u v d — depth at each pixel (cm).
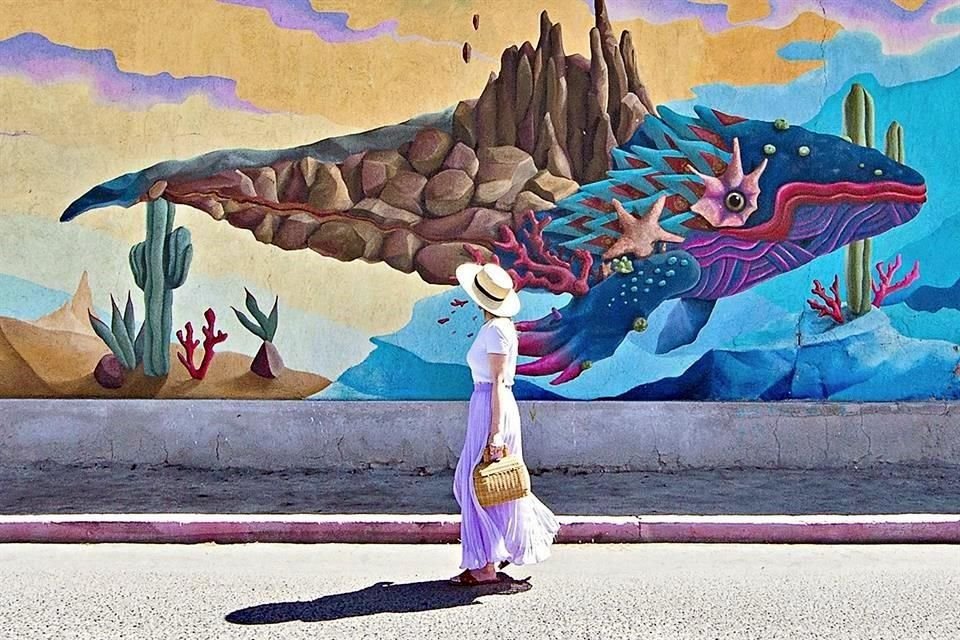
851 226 1005
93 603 609
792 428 994
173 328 994
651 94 1003
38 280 994
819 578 671
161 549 751
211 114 994
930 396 1002
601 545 766
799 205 1003
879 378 1008
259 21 995
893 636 551
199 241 995
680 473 982
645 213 1001
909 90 998
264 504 844
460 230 997
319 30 995
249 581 661
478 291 638
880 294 1002
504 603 611
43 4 991
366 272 996
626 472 988
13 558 723
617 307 999
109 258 995
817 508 831
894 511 820
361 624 568
